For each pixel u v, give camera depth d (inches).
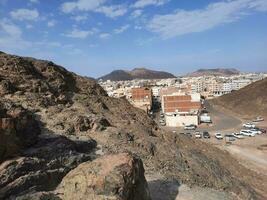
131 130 1331.2
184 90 6348.4
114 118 1417.3
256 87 6023.6
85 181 637.3
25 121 759.1
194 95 5000.0
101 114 1398.9
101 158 702.5
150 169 1026.7
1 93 1075.9
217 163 1510.8
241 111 5339.6
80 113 1219.9
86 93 1631.4
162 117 4805.6
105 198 601.3
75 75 1728.6
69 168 742.5
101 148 1000.9
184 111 4426.7
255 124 4148.6
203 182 1113.4
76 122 1089.4
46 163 704.4
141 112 1770.4
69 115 1120.8
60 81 1461.6
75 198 619.8
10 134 663.8
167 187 940.0
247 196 1175.0
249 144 2896.2
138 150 1123.3
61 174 708.7
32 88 1216.2
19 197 586.2
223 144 2906.0
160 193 890.7
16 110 761.6
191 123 4079.7
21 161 647.1
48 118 1045.2
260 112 4970.5
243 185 1314.0
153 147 1222.3
